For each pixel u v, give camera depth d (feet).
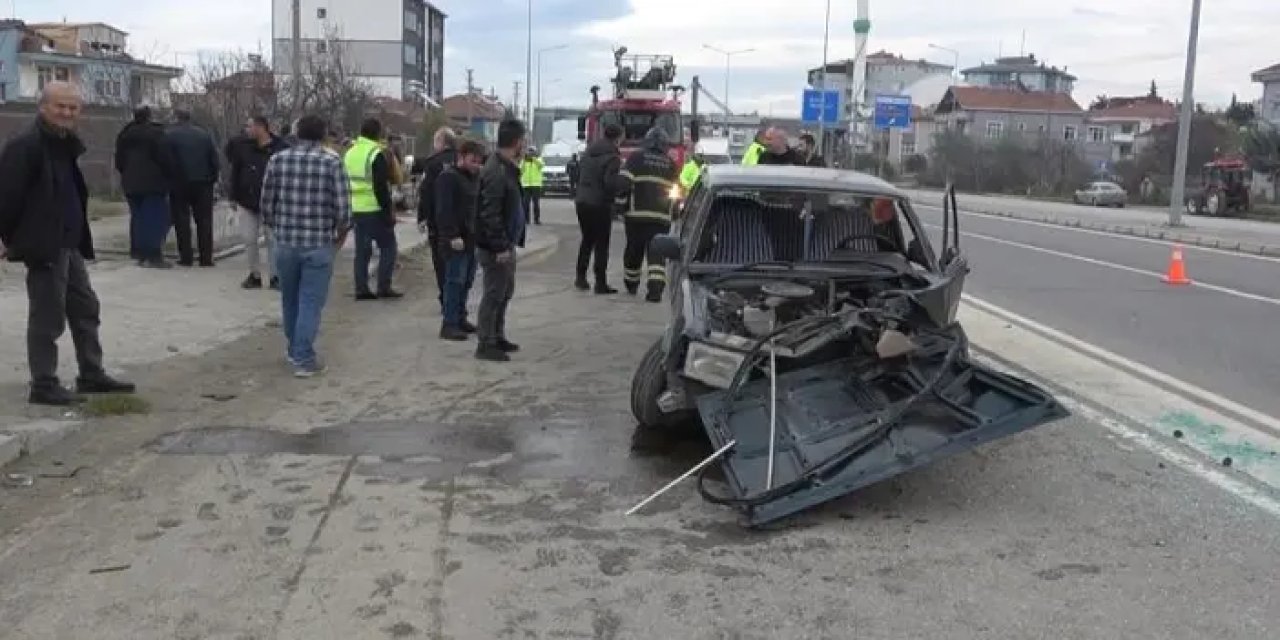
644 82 94.32
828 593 15.02
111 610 14.12
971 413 18.20
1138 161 202.08
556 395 25.62
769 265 23.40
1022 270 57.47
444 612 14.21
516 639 13.53
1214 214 147.33
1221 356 32.81
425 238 58.90
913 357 19.63
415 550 16.17
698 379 19.54
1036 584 15.39
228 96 71.92
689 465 20.45
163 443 21.07
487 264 28.89
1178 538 17.16
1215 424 24.13
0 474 18.98
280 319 34.30
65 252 22.50
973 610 14.56
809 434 18.43
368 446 21.20
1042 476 20.13
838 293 22.49
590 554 16.19
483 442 21.67
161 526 16.90
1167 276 54.90
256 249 39.34
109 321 32.37
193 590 14.73
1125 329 37.73
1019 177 216.74
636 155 41.29
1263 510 18.43
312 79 92.68
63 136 21.95
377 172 38.47
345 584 14.97
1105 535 17.26
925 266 24.18
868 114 146.30
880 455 17.72
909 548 16.63
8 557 15.69
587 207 42.11
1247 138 184.75
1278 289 50.47
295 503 17.98
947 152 224.33
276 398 24.80
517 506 18.11
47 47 170.19
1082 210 147.43
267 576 15.19
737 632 13.85
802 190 24.54
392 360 29.17
